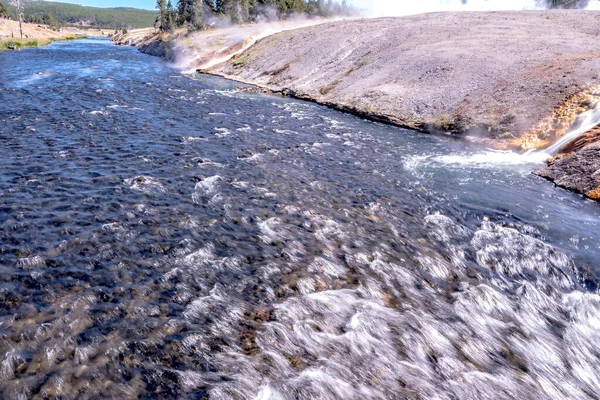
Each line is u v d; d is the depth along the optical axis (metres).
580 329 8.97
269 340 8.04
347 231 12.54
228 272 10.19
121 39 163.12
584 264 11.33
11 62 60.28
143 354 7.54
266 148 21.17
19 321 8.10
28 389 6.65
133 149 19.72
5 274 9.58
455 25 46.69
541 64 28.36
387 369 7.50
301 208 13.98
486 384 7.34
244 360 7.52
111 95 35.00
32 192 14.19
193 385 6.96
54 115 26.22
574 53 28.91
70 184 15.05
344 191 15.78
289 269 10.40
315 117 30.56
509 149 22.70
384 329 8.45
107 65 63.22
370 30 51.81
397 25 52.09
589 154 17.67
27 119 24.78
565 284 10.59
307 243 11.73
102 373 7.07
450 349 8.11
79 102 31.14
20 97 32.03
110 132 22.72
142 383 6.95
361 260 10.97
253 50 62.69
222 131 24.25
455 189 16.64
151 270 10.09
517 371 7.71
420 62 36.62
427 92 31.34
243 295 9.36
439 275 10.60
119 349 7.60
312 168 18.38
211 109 31.22
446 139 25.55
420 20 54.38
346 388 7.02
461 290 9.98
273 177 16.89
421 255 11.38
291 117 30.00
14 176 15.55
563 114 22.06
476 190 16.61
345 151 21.59
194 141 21.72
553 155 20.55
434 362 7.77
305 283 9.86
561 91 23.66
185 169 17.27
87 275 9.73
